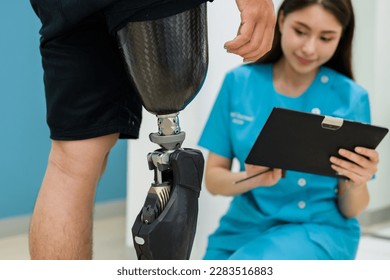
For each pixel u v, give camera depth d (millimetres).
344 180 1286
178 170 686
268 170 1223
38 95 2785
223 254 1342
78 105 839
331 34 1261
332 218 1313
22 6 2672
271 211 1312
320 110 1336
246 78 1383
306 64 1287
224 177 1338
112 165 3131
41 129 2816
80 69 824
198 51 687
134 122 903
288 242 1233
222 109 1403
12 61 2668
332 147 1111
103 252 2426
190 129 1816
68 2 742
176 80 679
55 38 814
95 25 816
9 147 2703
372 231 2717
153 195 695
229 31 1794
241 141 1352
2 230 2682
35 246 851
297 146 1100
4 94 2658
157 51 667
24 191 2773
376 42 2820
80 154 862
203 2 681
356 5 2830
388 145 2977
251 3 689
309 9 1239
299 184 1301
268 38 713
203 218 1830
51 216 853
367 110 1362
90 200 889
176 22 663
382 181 2969
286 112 1035
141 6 656
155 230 671
